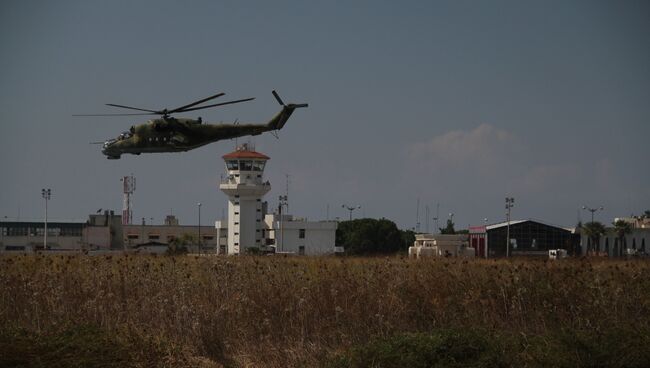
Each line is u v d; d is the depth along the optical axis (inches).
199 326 1504.7
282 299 1635.1
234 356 1455.5
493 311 1641.2
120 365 1288.1
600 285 1708.9
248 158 7839.6
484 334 1403.8
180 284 1711.4
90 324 1453.0
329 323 1549.0
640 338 1375.5
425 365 1294.3
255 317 1573.6
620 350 1322.6
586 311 1601.9
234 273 1811.0
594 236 6939.0
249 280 1765.5
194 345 1481.3
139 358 1309.1
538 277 1774.1
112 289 1685.5
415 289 1706.4
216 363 1407.5
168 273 1829.5
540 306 1635.1
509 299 1669.5
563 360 1295.5
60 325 1477.6
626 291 1711.4
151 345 1358.3
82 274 1811.0
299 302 1595.7
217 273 1806.1
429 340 1350.9
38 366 1244.5
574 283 1724.9
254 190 7795.3
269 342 1483.8
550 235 6919.3
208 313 1562.5
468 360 1310.3
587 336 1373.0
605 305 1635.1
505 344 1378.0
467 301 1644.9
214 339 1494.8
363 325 1561.3
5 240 7810.0
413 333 1446.9
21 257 2171.5
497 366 1286.9
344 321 1557.6
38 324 1539.1
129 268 1879.9
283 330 1537.9
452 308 1630.2
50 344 1334.9
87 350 1320.1
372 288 1708.9
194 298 1632.6
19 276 1733.5
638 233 7170.3
